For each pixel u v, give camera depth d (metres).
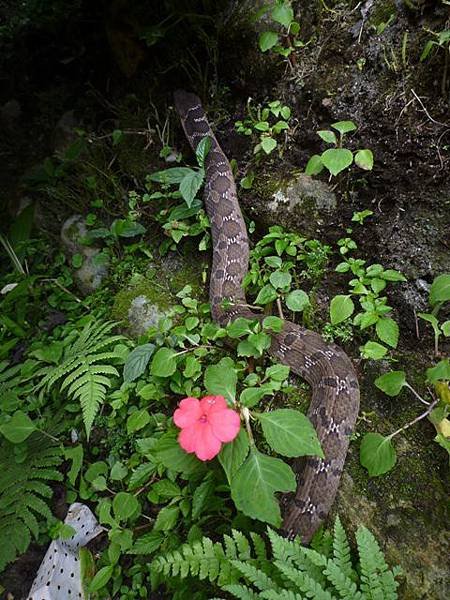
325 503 0.32
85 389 0.36
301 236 0.43
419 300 0.37
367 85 0.42
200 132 0.49
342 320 0.35
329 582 0.27
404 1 0.41
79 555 0.34
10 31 0.69
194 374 0.38
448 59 0.36
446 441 0.31
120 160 0.54
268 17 0.47
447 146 0.37
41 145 0.65
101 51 0.61
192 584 0.31
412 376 0.36
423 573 0.29
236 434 0.27
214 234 0.45
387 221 0.39
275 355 0.39
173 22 0.52
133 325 0.44
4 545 0.34
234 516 0.33
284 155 0.45
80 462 0.37
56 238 0.55
